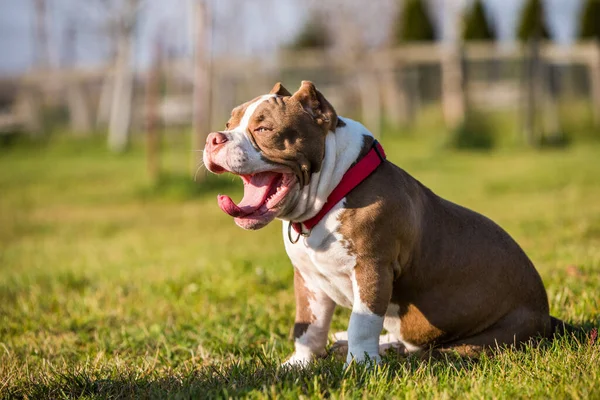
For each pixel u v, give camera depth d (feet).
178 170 61.31
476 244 14.21
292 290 21.57
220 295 21.26
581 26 114.93
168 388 12.96
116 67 97.30
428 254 13.97
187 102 90.79
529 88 81.20
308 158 12.91
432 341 14.48
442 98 93.09
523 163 62.54
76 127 99.96
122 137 92.07
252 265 24.40
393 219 13.26
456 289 14.07
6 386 13.61
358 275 13.25
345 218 13.19
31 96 99.60
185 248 31.09
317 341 14.69
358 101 98.94
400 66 94.02
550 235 28.25
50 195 54.29
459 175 55.52
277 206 12.96
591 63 89.15
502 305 14.28
